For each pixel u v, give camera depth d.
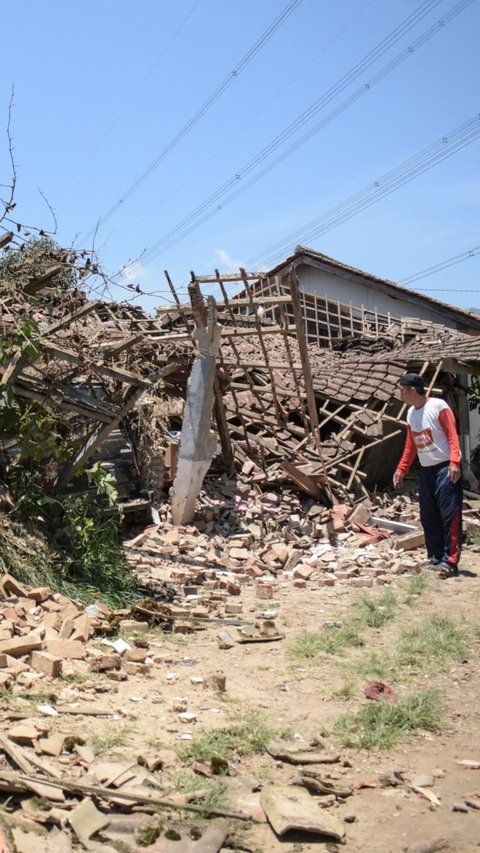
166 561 8.94
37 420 7.32
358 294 23.59
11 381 6.98
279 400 13.88
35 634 5.35
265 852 3.28
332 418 13.59
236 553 9.52
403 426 13.97
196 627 6.52
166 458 11.39
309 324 21.94
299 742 4.34
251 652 5.99
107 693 4.80
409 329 20.27
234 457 12.44
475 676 5.59
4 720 4.09
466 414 17.73
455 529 8.74
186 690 5.01
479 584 8.40
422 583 8.21
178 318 14.40
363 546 10.34
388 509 11.97
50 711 4.32
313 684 5.32
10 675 4.69
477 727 4.73
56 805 3.39
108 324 10.95
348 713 4.77
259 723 4.50
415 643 6.20
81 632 5.54
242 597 7.91
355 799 3.79
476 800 3.80
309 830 3.39
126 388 8.02
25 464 7.30
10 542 6.40
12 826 3.16
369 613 7.04
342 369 15.21
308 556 9.89
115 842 3.21
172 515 10.35
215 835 3.30
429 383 15.77
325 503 11.84
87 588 6.72
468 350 14.99
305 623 6.90
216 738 4.23
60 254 7.59
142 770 3.79
